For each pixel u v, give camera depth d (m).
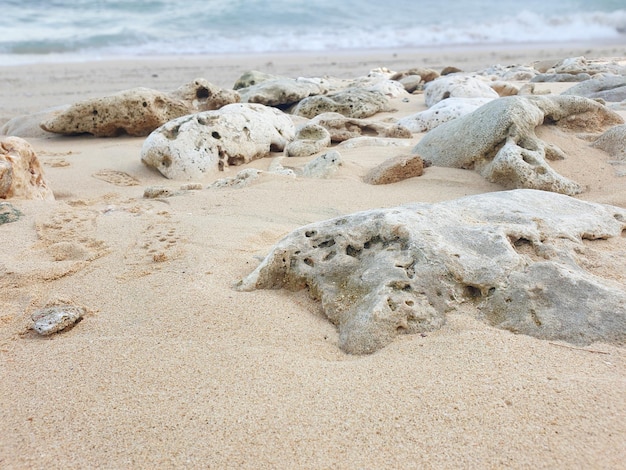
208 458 1.71
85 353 2.32
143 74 15.30
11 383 2.13
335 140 7.39
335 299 2.58
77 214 4.16
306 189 4.96
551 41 25.47
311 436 1.78
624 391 1.87
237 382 2.06
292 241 2.94
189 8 26.42
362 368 2.11
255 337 2.41
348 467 1.66
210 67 16.88
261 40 22.97
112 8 25.67
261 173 5.37
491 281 2.46
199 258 3.29
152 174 6.10
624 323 2.22
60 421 1.90
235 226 3.89
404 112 9.96
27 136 8.67
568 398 1.86
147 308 2.71
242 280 2.94
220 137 6.24
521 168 4.73
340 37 24.20
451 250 2.59
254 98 10.47
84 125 8.08
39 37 20.91
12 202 4.28
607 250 3.00
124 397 2.01
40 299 2.86
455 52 21.55
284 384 2.04
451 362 2.10
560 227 3.00
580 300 2.35
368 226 2.85
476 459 1.65
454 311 2.42
